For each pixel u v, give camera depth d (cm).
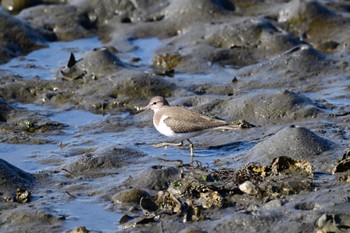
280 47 2119
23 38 2252
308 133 1423
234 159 1422
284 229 1109
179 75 1989
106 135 1611
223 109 1705
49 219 1173
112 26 2400
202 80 1930
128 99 1811
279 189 1220
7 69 2055
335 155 1380
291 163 1306
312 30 2245
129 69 1952
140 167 1388
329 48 2147
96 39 2342
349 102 1741
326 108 1694
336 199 1173
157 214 1171
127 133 1619
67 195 1269
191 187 1227
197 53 2100
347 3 2425
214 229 1123
